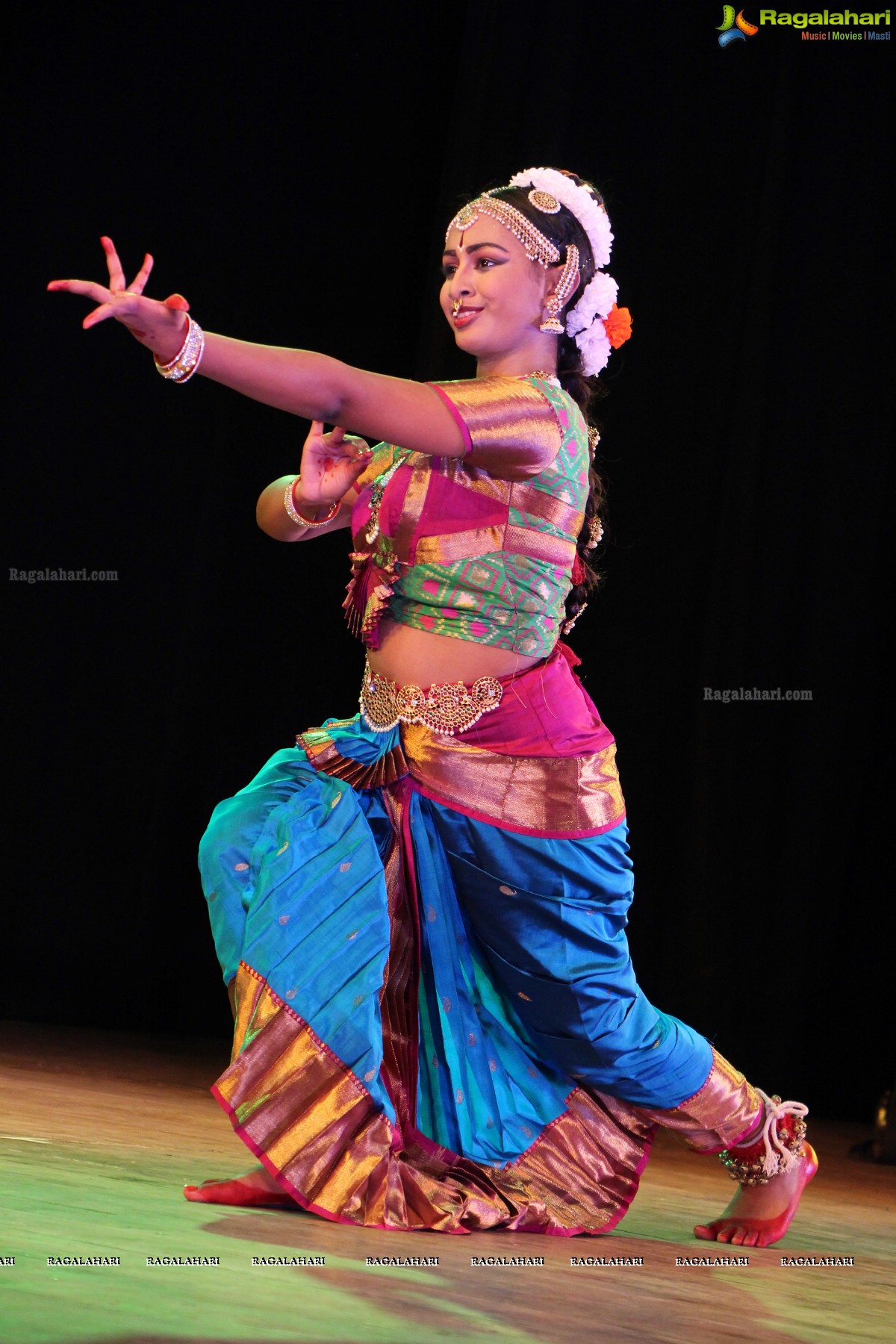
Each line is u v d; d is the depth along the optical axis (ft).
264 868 24.08
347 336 64.28
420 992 25.67
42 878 65.05
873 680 57.52
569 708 25.64
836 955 58.44
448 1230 22.44
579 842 25.02
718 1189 34.53
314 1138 22.58
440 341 59.47
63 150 65.67
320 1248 19.45
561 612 26.13
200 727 63.41
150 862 62.90
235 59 64.28
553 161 58.59
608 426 59.11
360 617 26.25
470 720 24.95
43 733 65.41
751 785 57.31
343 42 64.18
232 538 63.77
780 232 57.11
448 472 24.84
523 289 26.53
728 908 57.06
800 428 57.36
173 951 63.46
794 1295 20.35
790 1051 56.70
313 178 64.23
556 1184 25.25
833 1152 48.21
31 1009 62.69
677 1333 16.67
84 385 65.46
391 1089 24.91
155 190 64.85
